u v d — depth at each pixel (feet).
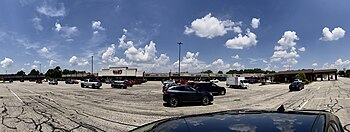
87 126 35.42
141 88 168.96
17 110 53.06
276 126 8.21
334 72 327.88
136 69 364.17
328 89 131.95
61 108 56.75
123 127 34.76
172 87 63.87
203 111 52.34
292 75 297.53
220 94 105.50
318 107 54.90
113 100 78.18
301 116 9.62
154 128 9.46
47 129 33.60
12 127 34.99
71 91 130.72
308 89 139.54
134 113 48.80
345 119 38.34
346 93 99.04
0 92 120.88
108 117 43.52
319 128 8.29
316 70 321.73
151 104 66.64
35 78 514.27
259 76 376.68
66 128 34.14
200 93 65.26
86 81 176.55
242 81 165.99
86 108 56.95
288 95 98.32
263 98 85.56
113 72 366.22
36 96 94.68
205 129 8.20
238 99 82.33
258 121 8.80
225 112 10.67
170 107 59.82
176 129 8.60
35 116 44.75
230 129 8.04
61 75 515.50
